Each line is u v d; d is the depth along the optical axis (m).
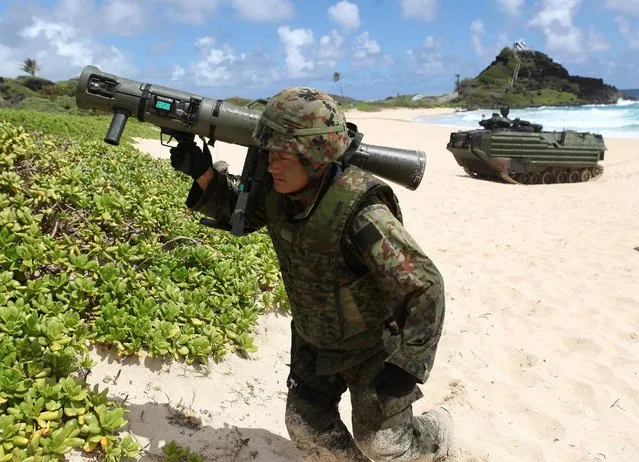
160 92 2.55
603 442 3.85
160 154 15.64
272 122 2.18
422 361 2.22
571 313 5.97
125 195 4.82
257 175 2.47
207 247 4.87
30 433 2.60
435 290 2.18
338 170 2.24
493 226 9.80
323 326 2.38
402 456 2.51
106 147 7.29
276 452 3.24
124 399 3.14
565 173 18.45
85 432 2.70
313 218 2.21
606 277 7.17
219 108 2.52
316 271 2.28
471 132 17.48
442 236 8.85
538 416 4.08
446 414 2.84
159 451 2.96
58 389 2.72
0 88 40.66
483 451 3.58
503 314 5.89
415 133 37.06
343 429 2.66
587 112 66.88
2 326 2.99
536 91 97.56
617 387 4.52
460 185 15.63
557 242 8.88
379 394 2.34
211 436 3.18
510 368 4.83
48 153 5.00
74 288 3.48
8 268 3.50
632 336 5.46
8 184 4.12
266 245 5.44
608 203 13.12
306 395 2.59
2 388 2.66
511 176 18.00
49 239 3.72
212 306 4.13
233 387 3.66
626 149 26.95
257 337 4.31
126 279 3.82
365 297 2.32
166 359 3.52
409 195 12.60
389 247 2.14
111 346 3.40
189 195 2.70
